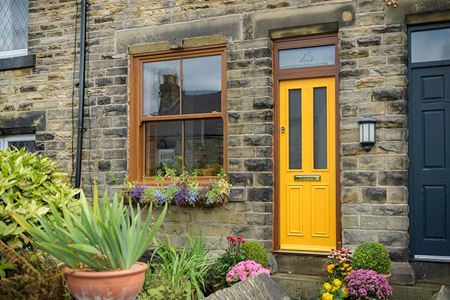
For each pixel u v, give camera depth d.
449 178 5.25
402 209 5.24
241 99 6.02
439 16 5.25
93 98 6.82
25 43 7.58
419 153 5.36
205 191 5.99
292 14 5.85
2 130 7.39
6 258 3.29
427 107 5.36
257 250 5.43
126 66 6.68
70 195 4.07
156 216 6.38
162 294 4.35
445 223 5.25
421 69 5.39
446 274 5.16
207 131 6.33
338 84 5.72
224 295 3.26
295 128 5.96
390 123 5.32
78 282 3.04
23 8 7.64
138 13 6.64
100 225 3.08
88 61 6.88
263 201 5.85
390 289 4.68
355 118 5.46
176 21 6.42
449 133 5.27
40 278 3.24
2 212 3.48
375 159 5.36
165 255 5.45
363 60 5.47
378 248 5.00
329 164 5.77
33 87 7.19
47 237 3.16
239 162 5.98
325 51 5.86
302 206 5.87
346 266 4.99
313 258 5.68
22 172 3.85
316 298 5.32
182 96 6.48
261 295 3.49
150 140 6.65
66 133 6.95
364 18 5.50
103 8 6.83
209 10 6.25
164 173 6.52
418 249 5.33
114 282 3.03
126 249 3.14
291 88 5.99
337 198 5.69
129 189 6.37
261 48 5.95
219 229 6.04
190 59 6.46
